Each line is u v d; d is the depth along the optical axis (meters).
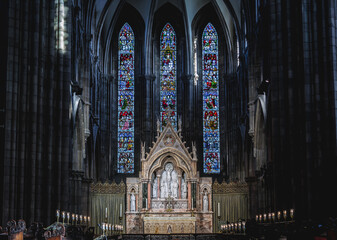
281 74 32.97
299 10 30.95
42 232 24.81
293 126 31.14
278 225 29.58
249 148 49.09
